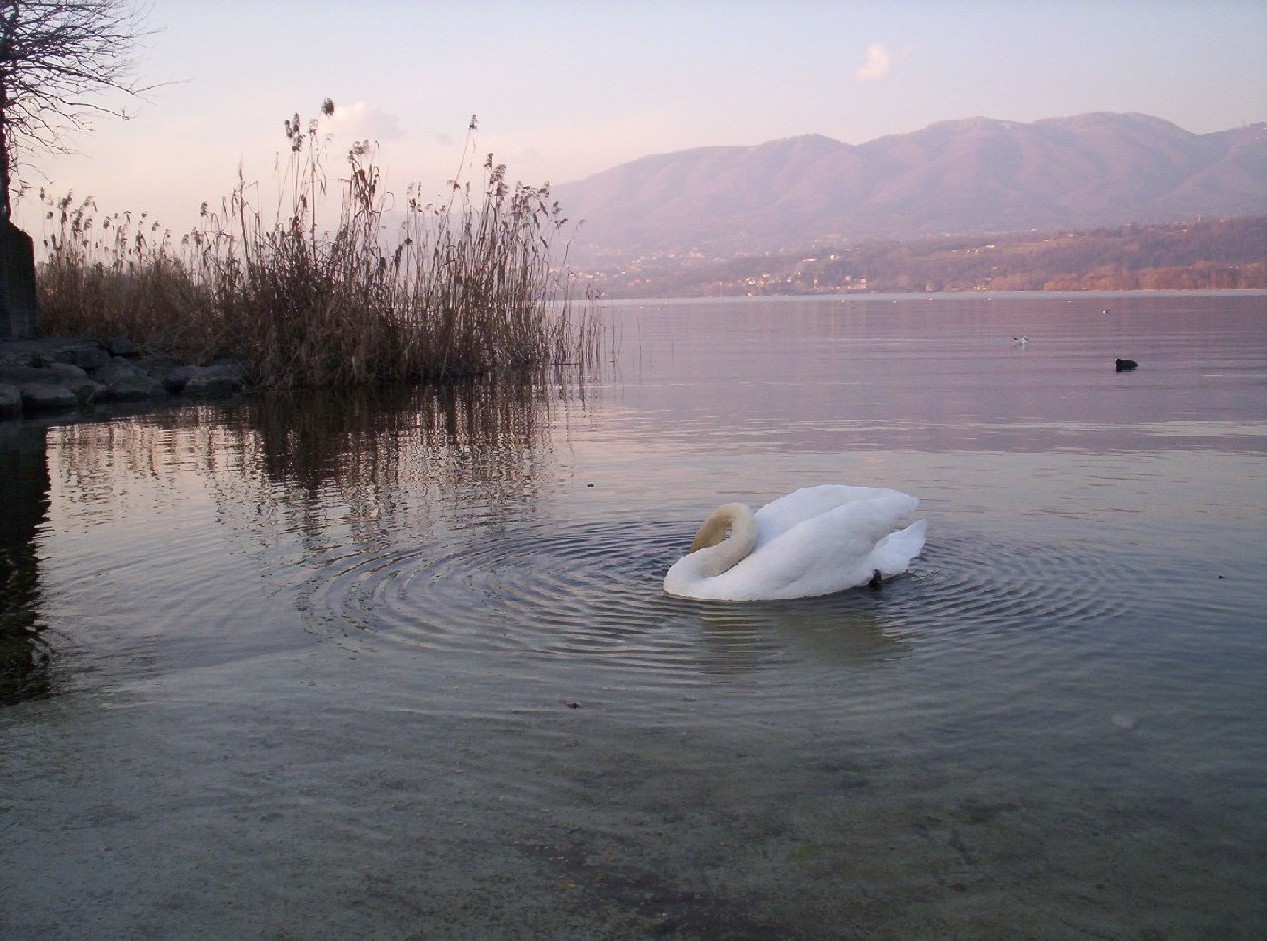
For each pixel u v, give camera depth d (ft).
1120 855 13.73
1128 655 20.44
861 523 25.00
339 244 75.15
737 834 14.30
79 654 21.34
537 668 20.20
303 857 14.05
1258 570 25.52
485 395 69.10
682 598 24.44
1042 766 16.07
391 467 41.52
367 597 24.53
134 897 13.33
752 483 37.19
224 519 32.53
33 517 33.32
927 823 14.51
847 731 17.31
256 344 73.46
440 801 15.29
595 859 13.82
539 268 88.48
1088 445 44.32
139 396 66.64
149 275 81.15
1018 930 12.32
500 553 28.02
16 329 71.92
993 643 21.22
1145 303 239.91
